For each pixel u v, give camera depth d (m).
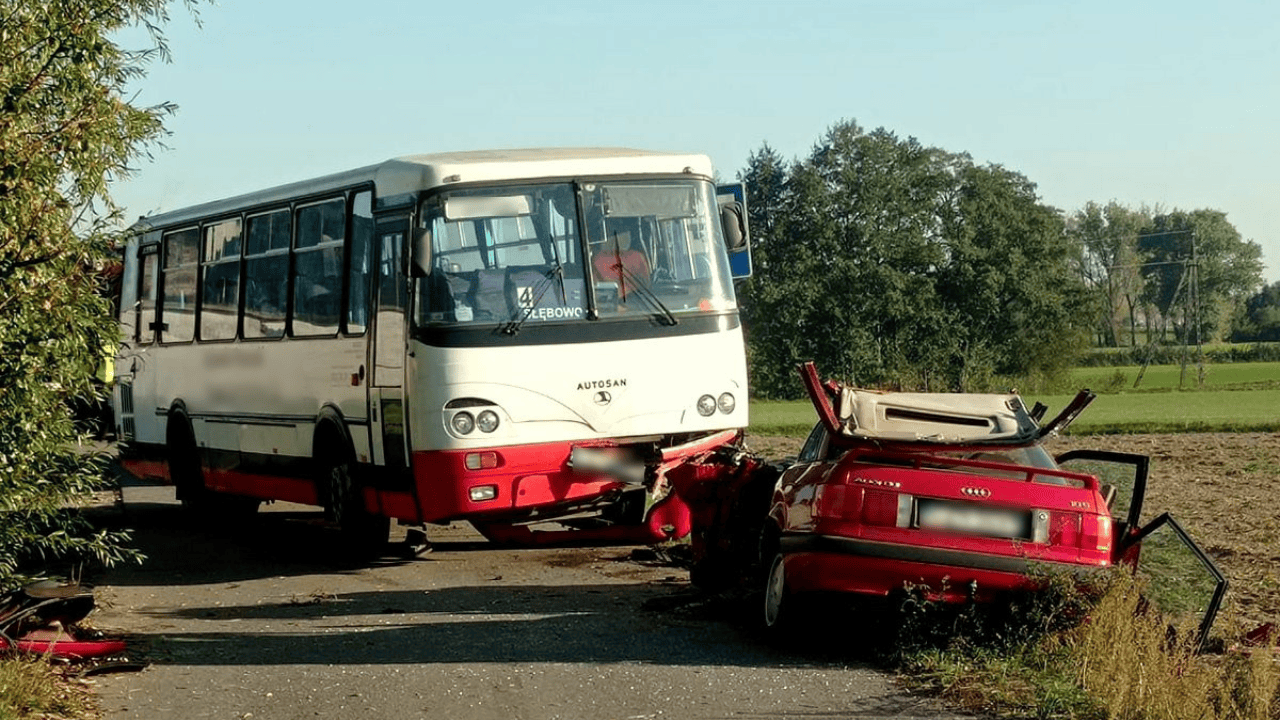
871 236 95.62
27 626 9.77
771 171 104.25
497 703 8.48
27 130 8.80
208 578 14.66
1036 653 8.91
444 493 13.75
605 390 14.17
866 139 98.25
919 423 10.05
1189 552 10.68
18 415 8.91
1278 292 196.00
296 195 16.64
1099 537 9.28
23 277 8.78
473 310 13.88
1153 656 8.07
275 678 9.38
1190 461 29.03
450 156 14.65
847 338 94.62
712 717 7.97
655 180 14.74
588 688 8.80
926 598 9.22
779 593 9.94
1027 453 10.05
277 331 17.05
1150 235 164.88
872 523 9.30
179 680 9.34
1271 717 7.63
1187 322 111.19
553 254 14.23
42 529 10.16
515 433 13.84
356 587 13.70
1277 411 59.44
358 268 15.16
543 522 15.09
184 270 19.89
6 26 8.73
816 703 8.24
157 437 20.70
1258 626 9.75
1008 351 97.81
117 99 9.01
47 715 8.12
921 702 8.22
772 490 11.60
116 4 9.07
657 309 14.50
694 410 14.59
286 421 16.84
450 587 13.48
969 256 96.00
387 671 9.52
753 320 98.12
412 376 13.91
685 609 11.59
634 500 14.70
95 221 9.09
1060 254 99.62
